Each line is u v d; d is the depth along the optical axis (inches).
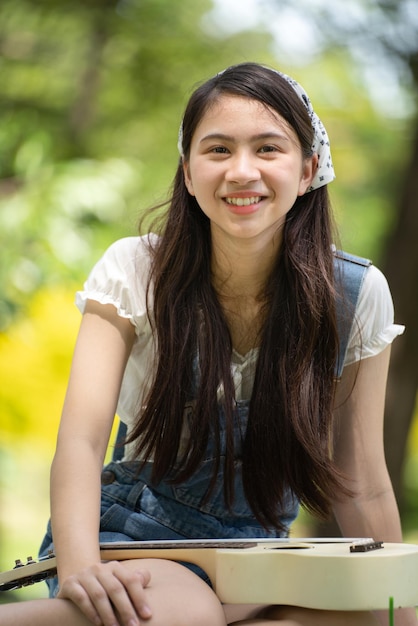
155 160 439.5
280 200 105.8
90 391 106.6
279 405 110.0
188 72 442.6
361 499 116.9
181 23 441.4
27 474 404.2
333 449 118.1
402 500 285.6
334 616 91.1
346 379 116.8
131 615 85.3
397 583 88.9
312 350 111.0
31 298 313.6
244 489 111.6
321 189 113.9
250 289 113.0
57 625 85.3
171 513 111.4
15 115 406.6
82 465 101.4
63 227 307.4
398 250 284.2
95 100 433.7
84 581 86.3
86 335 110.5
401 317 282.4
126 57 439.2
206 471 111.3
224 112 105.0
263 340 111.6
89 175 320.8
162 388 109.5
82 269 309.9
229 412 109.0
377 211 454.0
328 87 480.4
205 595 89.7
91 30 426.0
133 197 373.4
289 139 106.2
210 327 110.5
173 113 442.9
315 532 276.4
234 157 104.9
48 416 372.8
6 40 426.0
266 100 105.5
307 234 112.9
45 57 430.9
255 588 90.4
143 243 115.0
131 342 112.6
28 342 343.9
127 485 113.9
